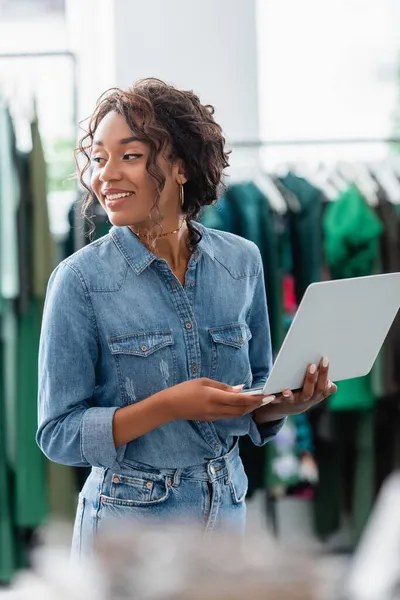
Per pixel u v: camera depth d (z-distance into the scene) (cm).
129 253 187
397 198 395
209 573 69
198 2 409
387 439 382
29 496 346
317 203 365
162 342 185
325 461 379
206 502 187
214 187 192
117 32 405
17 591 74
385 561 74
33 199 345
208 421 186
